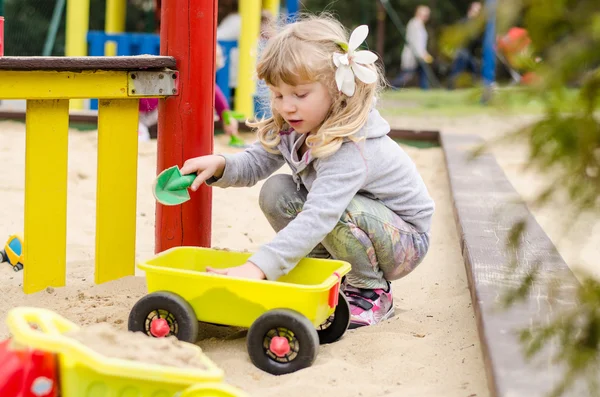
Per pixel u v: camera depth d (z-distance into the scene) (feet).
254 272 6.67
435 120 27.45
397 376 6.22
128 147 8.35
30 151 7.92
